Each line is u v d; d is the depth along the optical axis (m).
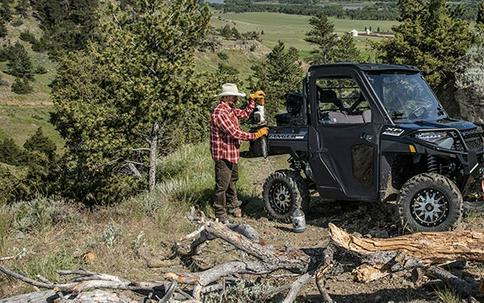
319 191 7.75
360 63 7.57
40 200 8.64
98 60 13.78
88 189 14.12
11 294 5.40
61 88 23.81
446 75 19.72
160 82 12.97
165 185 11.49
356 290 5.41
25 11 136.50
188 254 6.41
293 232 7.62
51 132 80.19
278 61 75.88
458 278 4.80
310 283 5.71
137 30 13.38
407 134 6.75
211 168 13.45
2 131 72.88
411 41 21.83
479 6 25.08
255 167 14.27
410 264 4.64
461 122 7.16
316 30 93.19
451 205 6.30
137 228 7.72
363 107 8.05
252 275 5.73
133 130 13.67
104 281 4.59
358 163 7.30
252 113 8.42
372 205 8.27
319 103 7.80
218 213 8.35
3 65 107.56
